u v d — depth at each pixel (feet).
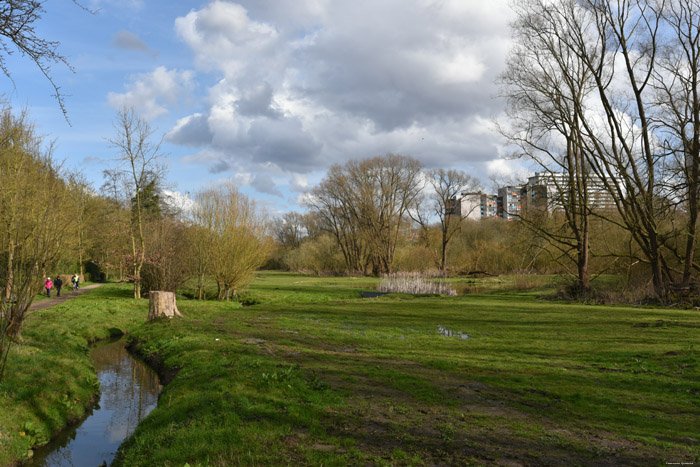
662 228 98.53
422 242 254.88
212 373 32.14
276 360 36.45
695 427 22.30
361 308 86.28
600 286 114.21
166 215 113.29
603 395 27.63
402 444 20.15
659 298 86.22
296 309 84.17
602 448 19.61
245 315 73.15
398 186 231.09
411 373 33.17
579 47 97.09
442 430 21.72
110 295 110.11
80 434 29.14
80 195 92.79
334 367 34.65
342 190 238.48
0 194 37.24
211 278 106.63
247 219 101.86
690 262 86.07
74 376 37.14
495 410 24.93
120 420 31.73
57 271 109.50
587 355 40.01
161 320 64.28
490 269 197.16
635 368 34.53
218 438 20.86
